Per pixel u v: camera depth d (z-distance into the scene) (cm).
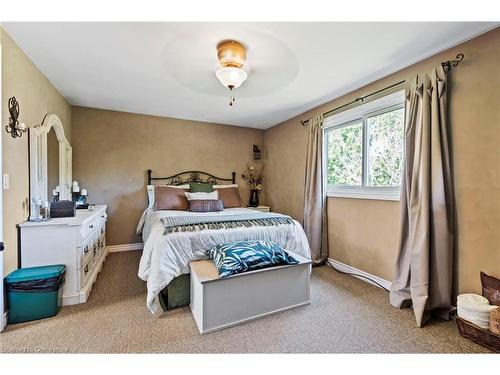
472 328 155
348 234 287
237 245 199
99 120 354
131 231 376
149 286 183
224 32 172
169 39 181
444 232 179
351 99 282
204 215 269
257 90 280
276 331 169
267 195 469
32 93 215
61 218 219
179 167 410
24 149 200
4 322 165
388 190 245
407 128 206
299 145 378
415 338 162
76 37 179
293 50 195
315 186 323
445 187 184
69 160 320
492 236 165
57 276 182
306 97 302
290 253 225
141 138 381
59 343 152
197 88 276
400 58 206
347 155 297
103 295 219
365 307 203
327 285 249
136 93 292
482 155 169
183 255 199
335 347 153
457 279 183
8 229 176
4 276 170
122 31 172
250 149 470
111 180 363
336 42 183
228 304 173
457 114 182
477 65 172
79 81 257
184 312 192
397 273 210
